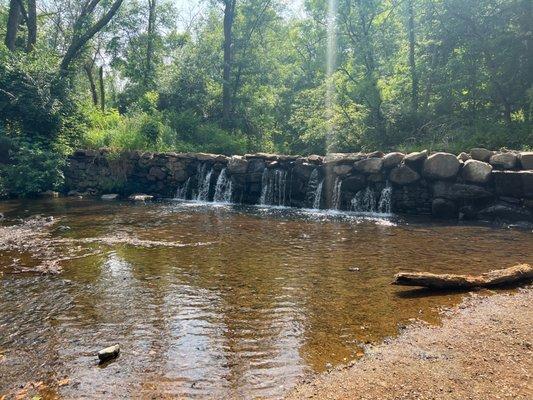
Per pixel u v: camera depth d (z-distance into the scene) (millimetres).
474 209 10555
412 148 14359
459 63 15773
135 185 16609
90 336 4195
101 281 5836
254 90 25953
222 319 4582
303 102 23172
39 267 6441
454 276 5520
